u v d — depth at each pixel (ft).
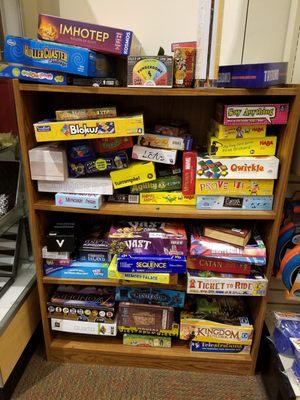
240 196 3.89
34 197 4.00
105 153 3.92
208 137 4.08
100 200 3.99
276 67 3.35
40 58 3.37
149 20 4.25
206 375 4.61
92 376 4.54
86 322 4.53
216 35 3.14
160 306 4.42
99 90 3.43
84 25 3.36
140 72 3.48
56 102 4.58
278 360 4.10
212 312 4.67
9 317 4.02
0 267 4.75
